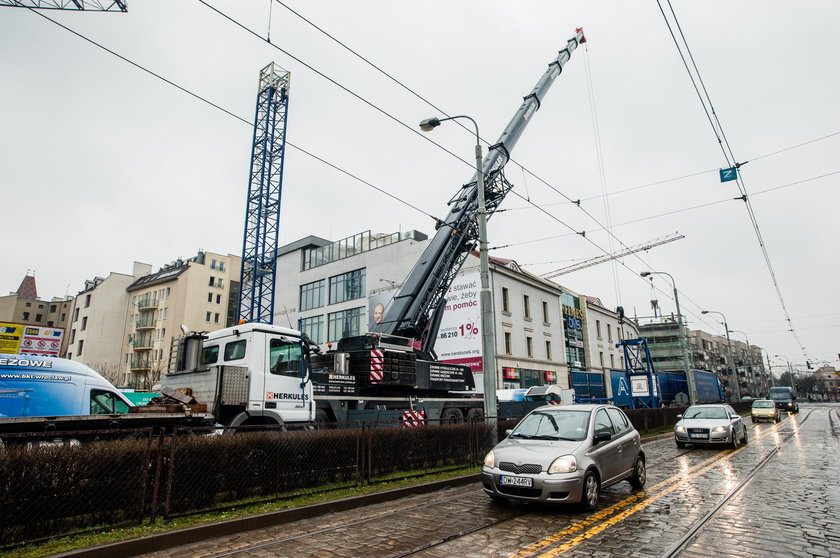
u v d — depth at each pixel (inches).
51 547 218.4
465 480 414.0
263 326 429.4
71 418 298.5
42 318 3425.2
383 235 1657.2
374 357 580.1
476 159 574.6
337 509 317.4
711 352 4313.5
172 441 277.1
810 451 601.9
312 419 453.1
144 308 2532.0
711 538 243.1
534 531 260.4
